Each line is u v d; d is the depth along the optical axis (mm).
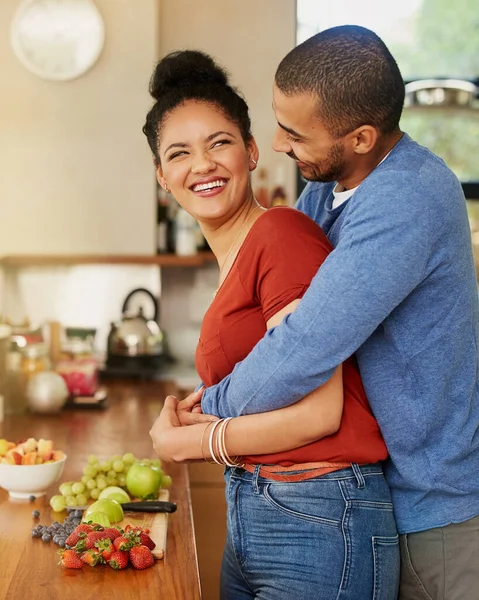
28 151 3803
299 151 1454
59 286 4195
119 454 2570
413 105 4312
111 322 4094
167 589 1506
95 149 3818
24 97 3787
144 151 3836
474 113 4316
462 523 1504
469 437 1476
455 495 1491
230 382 1467
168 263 3906
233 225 1629
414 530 1497
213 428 1472
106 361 4000
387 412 1462
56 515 1956
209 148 1577
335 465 1450
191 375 4035
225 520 3076
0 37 3764
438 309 1433
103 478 2047
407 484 1487
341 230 1411
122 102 3811
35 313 4180
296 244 1458
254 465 1489
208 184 1583
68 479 2270
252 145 1667
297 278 1438
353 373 1503
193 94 1591
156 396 3590
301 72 1389
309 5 4242
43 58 3775
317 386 1385
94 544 1627
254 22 4160
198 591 1497
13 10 3756
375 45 1390
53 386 3131
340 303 1325
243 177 1605
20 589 1505
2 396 3086
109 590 1501
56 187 3822
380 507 1464
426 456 1471
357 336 1340
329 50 1379
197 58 1632
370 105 1385
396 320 1446
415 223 1347
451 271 1415
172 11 4137
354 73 1368
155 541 1715
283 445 1437
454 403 1477
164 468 2420
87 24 3775
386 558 1459
